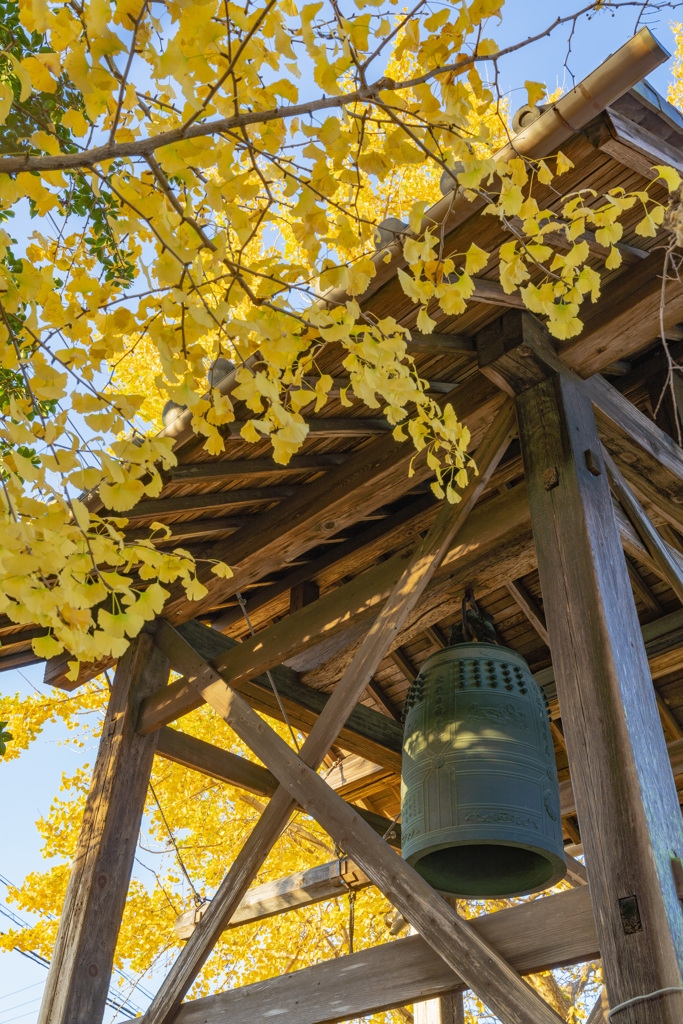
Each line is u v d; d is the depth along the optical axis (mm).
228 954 9219
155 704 4594
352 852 3385
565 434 3256
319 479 4250
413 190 6898
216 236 1914
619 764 2557
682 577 3633
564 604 2932
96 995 3992
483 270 3121
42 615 2000
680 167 2811
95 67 1547
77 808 8547
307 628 4277
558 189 2822
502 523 3719
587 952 2777
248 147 1792
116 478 1858
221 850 8906
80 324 1902
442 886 3266
